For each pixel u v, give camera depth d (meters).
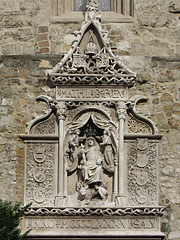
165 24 18.03
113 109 17.53
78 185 17.19
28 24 17.97
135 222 17.03
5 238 15.46
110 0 18.59
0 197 17.17
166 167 17.38
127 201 17.19
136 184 17.27
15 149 17.38
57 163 17.33
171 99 17.66
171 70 17.77
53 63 17.72
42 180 17.27
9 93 17.59
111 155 17.30
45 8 18.03
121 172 17.16
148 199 17.20
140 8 18.08
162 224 17.14
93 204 17.03
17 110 17.55
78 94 17.52
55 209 16.94
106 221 17.00
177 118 17.58
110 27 18.00
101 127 17.39
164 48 17.95
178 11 18.06
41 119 17.47
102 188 17.14
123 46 17.91
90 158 17.28
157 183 17.27
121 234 16.89
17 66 17.70
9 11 18.00
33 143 17.39
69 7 18.48
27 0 18.03
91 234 16.88
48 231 16.95
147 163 17.34
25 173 17.27
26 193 17.20
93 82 17.50
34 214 17.00
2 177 17.27
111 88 17.55
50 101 17.47
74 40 17.58
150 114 17.56
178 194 17.27
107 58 17.52
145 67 17.77
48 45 17.91
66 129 17.41
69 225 16.98
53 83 17.53
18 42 17.91
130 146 17.41
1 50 17.88
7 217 15.68
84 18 17.80
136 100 17.53
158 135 17.39
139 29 18.02
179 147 17.44
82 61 17.50
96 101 17.47
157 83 17.70
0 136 17.42
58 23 18.03
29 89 17.62
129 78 17.48
